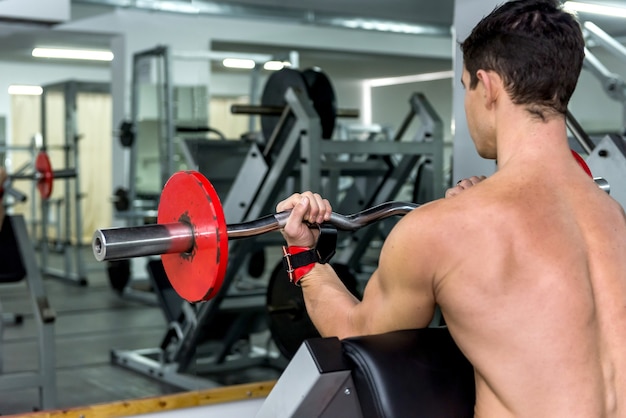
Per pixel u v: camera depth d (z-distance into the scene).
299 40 6.86
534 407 0.91
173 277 1.12
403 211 1.18
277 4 6.16
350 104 10.20
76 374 3.53
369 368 0.94
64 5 3.51
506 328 0.91
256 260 4.18
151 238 1.01
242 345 3.51
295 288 2.50
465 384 0.98
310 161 3.02
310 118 3.00
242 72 8.91
